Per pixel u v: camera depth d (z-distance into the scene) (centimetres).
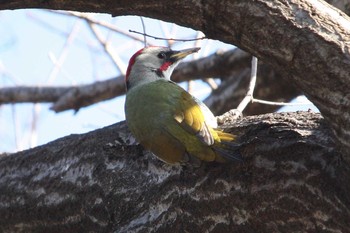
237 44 845
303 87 802
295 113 916
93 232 1045
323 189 817
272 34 802
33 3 913
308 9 800
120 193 1018
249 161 881
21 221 1126
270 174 859
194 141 948
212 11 832
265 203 860
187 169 944
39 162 1131
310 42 783
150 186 990
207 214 911
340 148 783
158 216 959
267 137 881
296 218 841
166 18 870
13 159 1166
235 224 891
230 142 915
